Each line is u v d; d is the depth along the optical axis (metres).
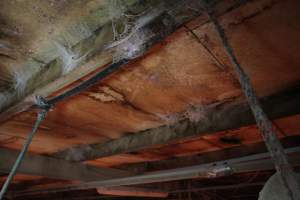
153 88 1.40
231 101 1.56
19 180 4.07
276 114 1.42
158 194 3.86
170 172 2.51
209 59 1.15
